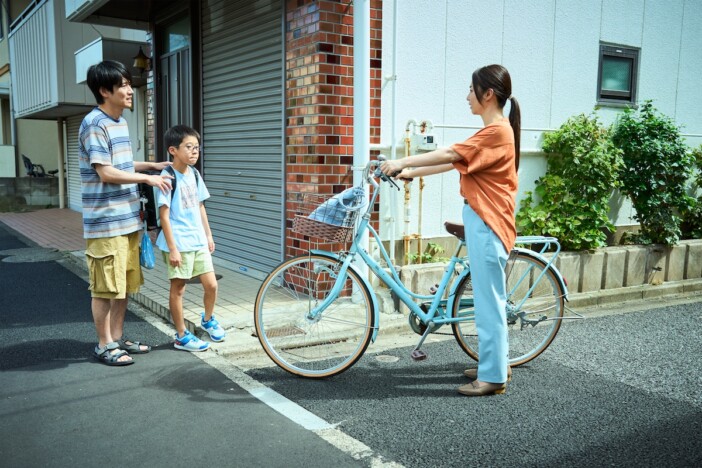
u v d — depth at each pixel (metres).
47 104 12.28
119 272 3.82
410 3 5.54
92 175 3.73
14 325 4.90
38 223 12.27
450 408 3.29
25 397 3.39
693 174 7.52
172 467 2.62
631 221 7.43
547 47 6.53
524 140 6.46
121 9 8.32
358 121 5.13
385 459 2.71
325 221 3.51
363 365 4.02
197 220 4.14
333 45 5.16
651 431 3.01
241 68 6.45
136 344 4.18
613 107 7.18
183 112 8.06
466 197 3.38
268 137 6.03
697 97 7.89
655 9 7.33
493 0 6.07
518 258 3.90
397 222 5.71
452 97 5.92
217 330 4.36
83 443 2.84
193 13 7.30
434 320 3.76
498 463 2.67
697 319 5.32
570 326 5.04
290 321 4.12
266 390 3.55
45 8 11.98
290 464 2.65
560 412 3.24
